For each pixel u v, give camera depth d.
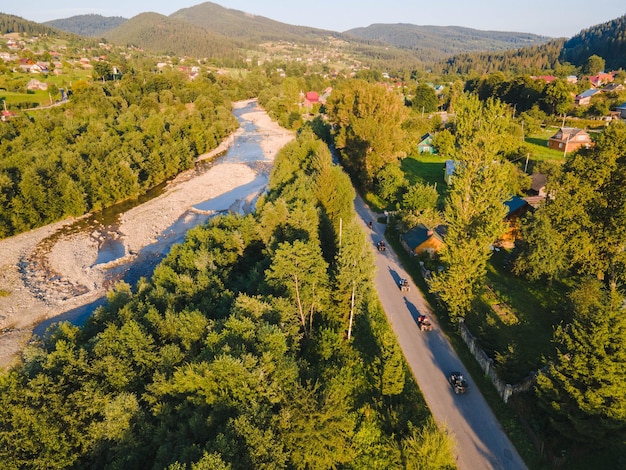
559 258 40.34
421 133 123.50
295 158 79.38
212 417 23.03
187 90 173.50
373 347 35.00
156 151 95.50
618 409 21.77
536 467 24.16
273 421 23.33
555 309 38.06
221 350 26.08
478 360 32.78
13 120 104.44
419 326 37.75
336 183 58.84
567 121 125.06
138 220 75.25
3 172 71.94
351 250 36.88
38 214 70.50
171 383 26.09
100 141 94.19
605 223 37.31
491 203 35.38
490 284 43.56
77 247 65.25
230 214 58.09
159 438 23.58
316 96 194.62
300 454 22.95
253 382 24.33
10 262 60.09
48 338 35.59
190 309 35.94
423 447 21.67
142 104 142.00
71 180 74.56
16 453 23.61
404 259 51.25
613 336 22.33
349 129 83.25
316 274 35.56
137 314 35.41
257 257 51.06
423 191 61.31
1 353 42.31
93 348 30.66
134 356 29.66
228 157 117.19
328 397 24.56
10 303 50.78
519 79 143.38
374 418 28.28
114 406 24.72
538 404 25.20
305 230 45.97
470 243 34.69
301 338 34.47
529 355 32.97
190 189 91.12
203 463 18.89
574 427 23.34
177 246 49.75
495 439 26.14
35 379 26.52
